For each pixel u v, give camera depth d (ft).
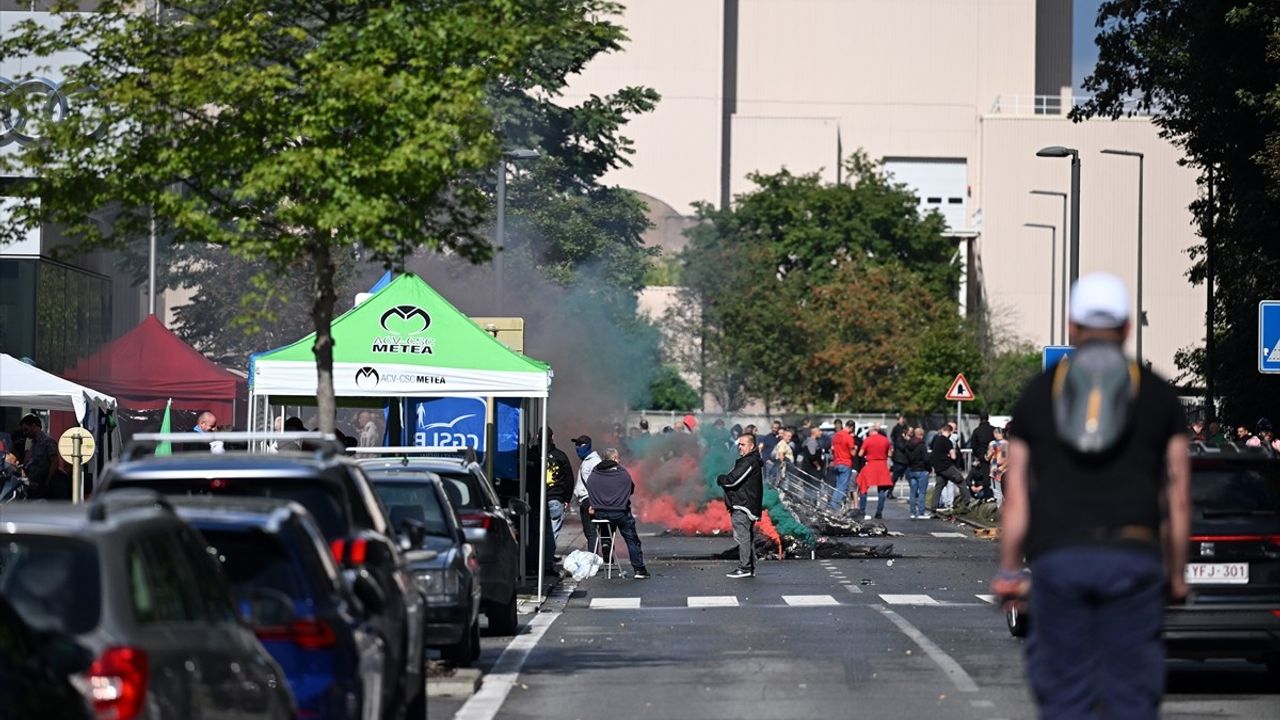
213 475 74.79
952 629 138.82
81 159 111.04
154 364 208.95
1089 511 48.85
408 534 90.68
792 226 642.63
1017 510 50.44
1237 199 261.65
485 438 174.91
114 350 210.18
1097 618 48.78
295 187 110.22
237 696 53.57
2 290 252.01
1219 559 101.55
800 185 649.20
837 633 136.36
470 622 112.06
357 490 81.41
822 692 101.45
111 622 47.93
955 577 195.31
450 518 114.52
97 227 113.60
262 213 112.57
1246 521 102.06
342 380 151.23
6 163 112.57
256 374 150.71
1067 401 49.37
